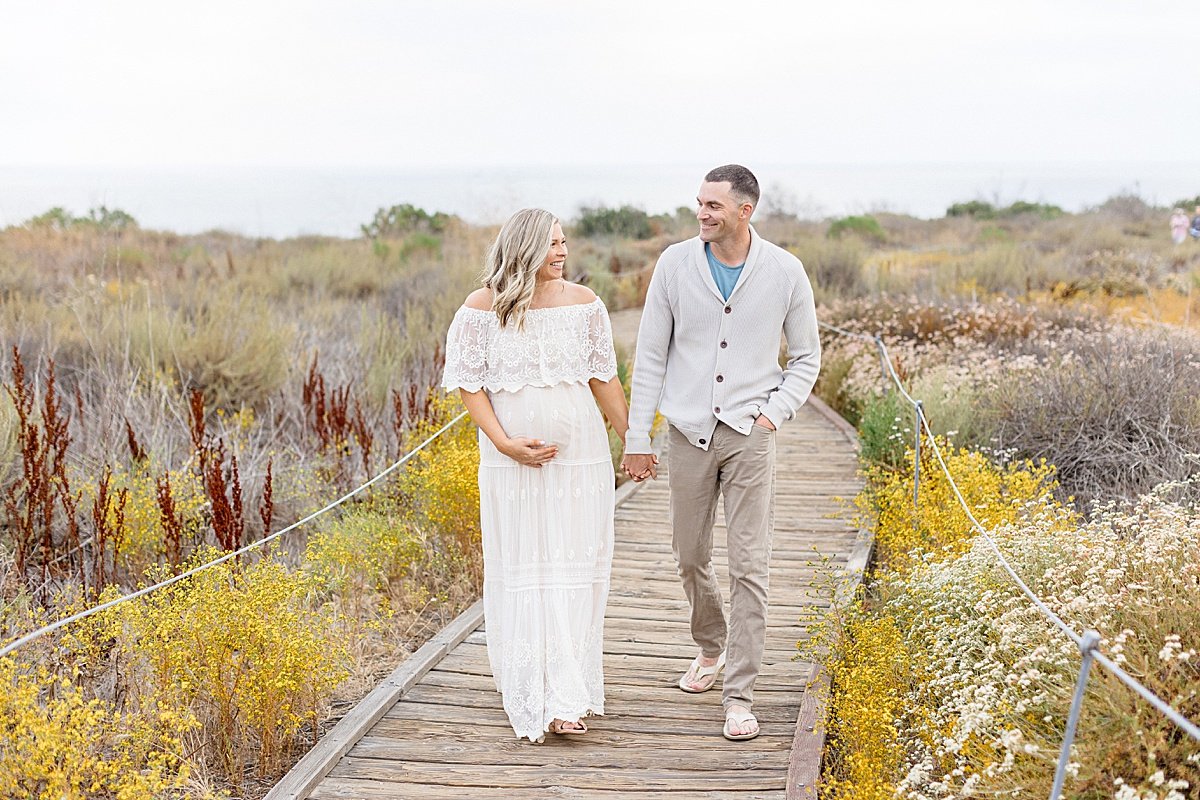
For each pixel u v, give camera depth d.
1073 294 15.01
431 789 3.34
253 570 3.88
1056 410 7.23
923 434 6.73
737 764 3.50
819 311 13.59
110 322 8.14
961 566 3.97
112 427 6.47
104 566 4.95
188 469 5.95
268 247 23.42
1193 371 7.57
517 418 3.55
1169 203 34.75
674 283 3.63
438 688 4.10
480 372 3.56
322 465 6.50
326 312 11.55
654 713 3.88
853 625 4.04
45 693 3.75
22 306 8.79
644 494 7.34
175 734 3.48
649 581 5.48
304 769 3.39
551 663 3.62
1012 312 11.38
